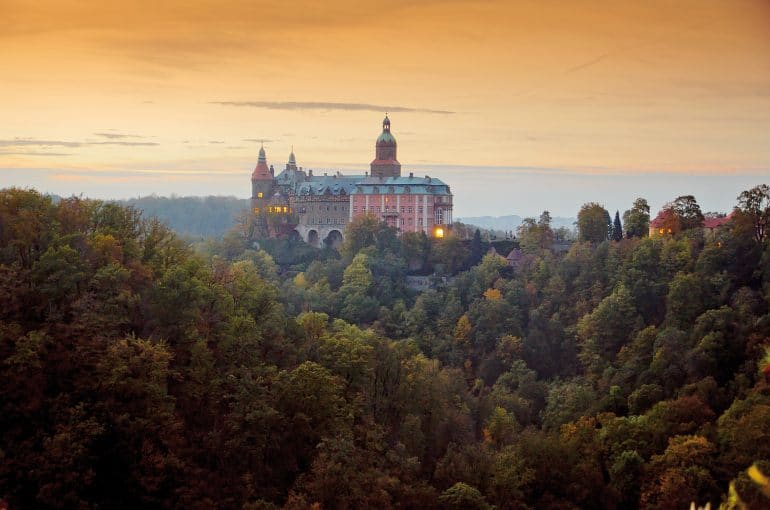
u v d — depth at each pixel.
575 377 186.88
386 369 135.00
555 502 113.19
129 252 123.94
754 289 173.12
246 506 94.25
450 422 134.50
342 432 110.81
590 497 114.44
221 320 122.12
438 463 117.94
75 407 93.38
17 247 110.88
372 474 106.38
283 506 99.75
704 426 121.06
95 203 133.00
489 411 161.00
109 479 92.88
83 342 100.06
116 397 97.38
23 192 120.12
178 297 114.06
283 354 129.75
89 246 116.50
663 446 122.31
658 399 142.88
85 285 109.56
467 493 106.06
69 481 86.81
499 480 112.88
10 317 100.56
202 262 135.88
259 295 138.50
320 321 146.75
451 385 159.88
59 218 122.06
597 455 122.44
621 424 125.81
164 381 102.19
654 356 155.62
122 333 110.06
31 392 93.81
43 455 88.00
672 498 105.06
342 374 127.94
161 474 93.38
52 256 106.31
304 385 112.88
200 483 96.81
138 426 94.31
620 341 187.00
